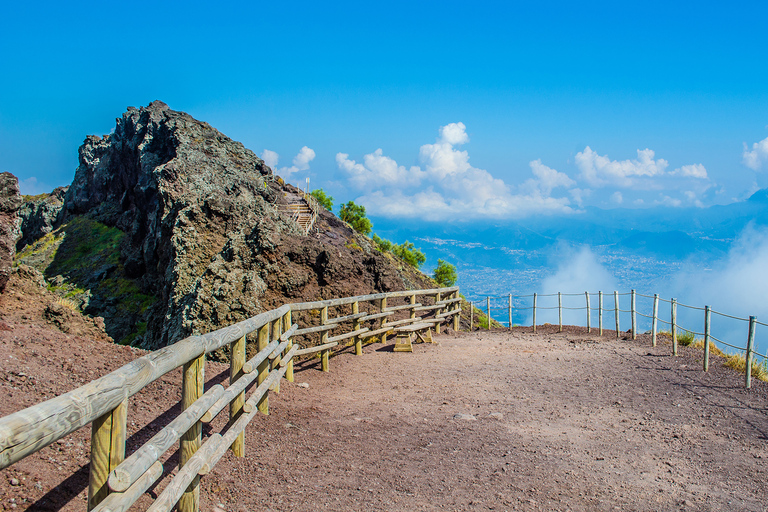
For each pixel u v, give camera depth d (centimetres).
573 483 527
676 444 651
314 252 1397
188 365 385
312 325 1251
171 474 433
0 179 853
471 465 570
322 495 476
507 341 1495
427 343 1448
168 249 2450
